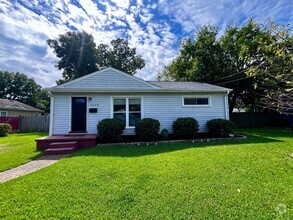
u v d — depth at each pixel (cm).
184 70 2111
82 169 464
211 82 1931
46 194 332
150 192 333
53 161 594
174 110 1062
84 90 959
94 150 716
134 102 1041
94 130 986
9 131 1501
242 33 1731
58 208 286
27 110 2697
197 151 631
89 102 994
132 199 311
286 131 1375
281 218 251
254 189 335
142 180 386
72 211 278
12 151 757
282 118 1823
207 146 737
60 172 446
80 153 670
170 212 273
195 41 2050
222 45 1958
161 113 1051
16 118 1748
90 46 2627
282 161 497
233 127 1008
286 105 393
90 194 330
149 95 1048
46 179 403
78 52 2588
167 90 1025
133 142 883
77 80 1009
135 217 262
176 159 537
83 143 811
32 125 1784
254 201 295
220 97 1114
